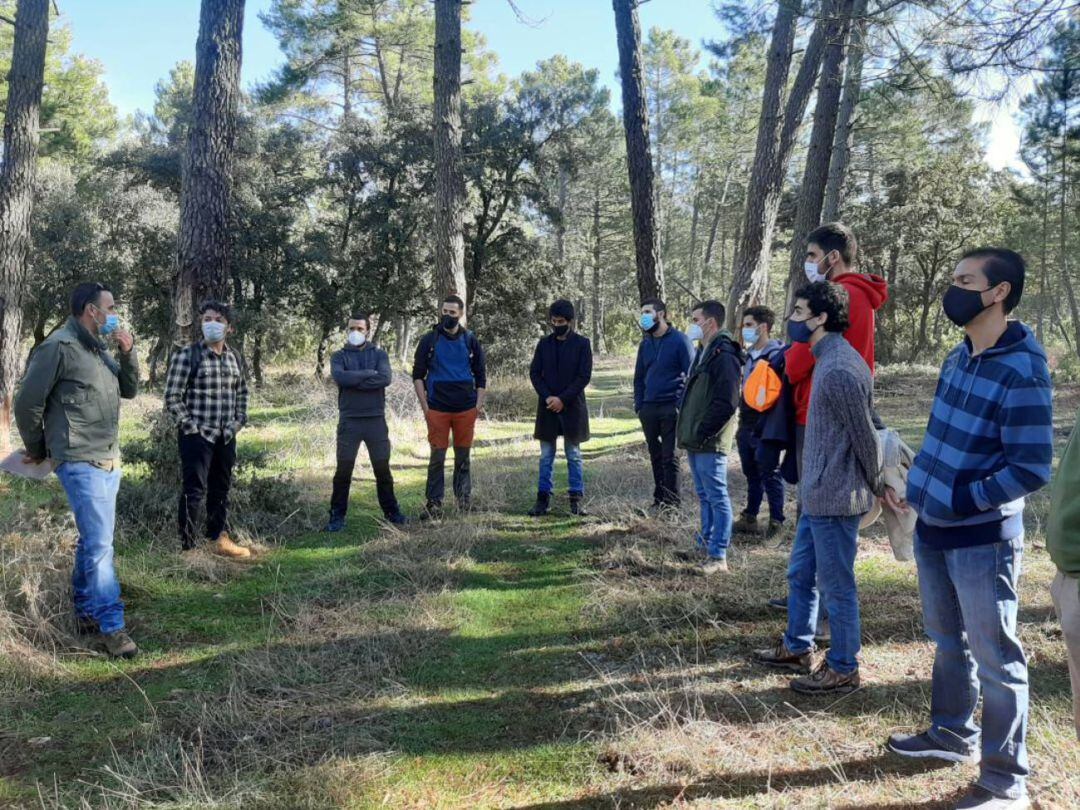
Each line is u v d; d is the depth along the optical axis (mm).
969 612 2539
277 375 23000
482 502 7062
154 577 4875
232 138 7379
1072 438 2002
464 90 32250
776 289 44844
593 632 4152
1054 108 15359
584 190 41281
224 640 4039
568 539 5957
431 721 3209
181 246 7262
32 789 2707
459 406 6609
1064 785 2598
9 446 9523
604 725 3141
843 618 3293
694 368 5164
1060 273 34750
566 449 6762
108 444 3904
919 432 10938
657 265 9422
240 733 3090
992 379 2424
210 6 7164
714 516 5043
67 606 4129
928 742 2855
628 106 9258
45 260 18172
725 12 10289
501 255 23297
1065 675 3434
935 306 31484
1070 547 1943
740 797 2633
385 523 6266
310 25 26516
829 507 3195
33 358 3732
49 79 29562
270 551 5645
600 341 43688
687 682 3486
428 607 4500
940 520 2559
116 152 20297
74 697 3412
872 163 29109
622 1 9133
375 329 23625
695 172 47406
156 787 2682
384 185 23125
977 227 28375
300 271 21281
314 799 2643
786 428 3805
